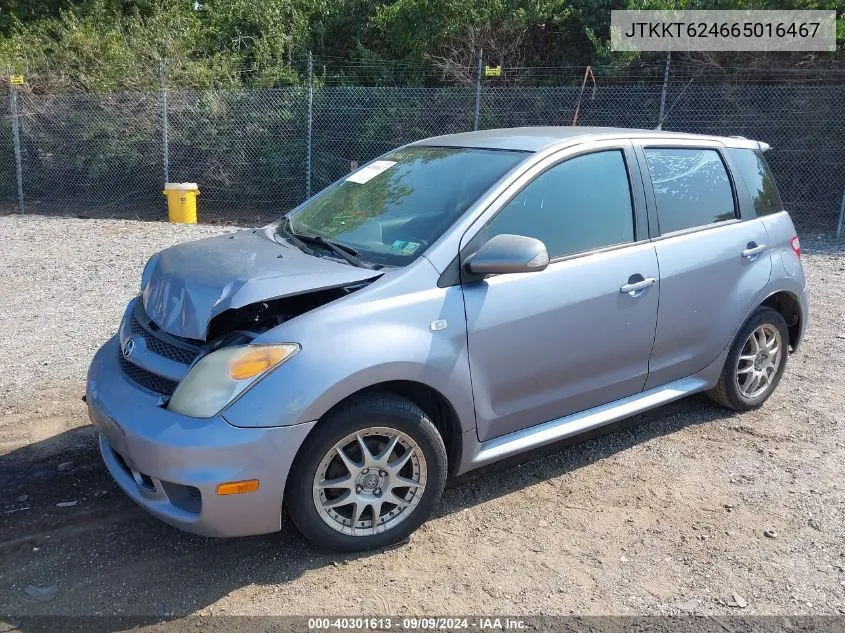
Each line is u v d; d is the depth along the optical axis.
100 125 13.90
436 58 14.62
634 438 4.37
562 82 14.51
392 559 3.19
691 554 3.26
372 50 15.92
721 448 4.25
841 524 3.49
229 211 13.72
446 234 3.32
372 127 13.26
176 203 12.33
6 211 13.42
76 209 13.80
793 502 3.67
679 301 4.03
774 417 4.67
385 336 3.04
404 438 3.16
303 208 4.29
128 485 3.13
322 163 13.63
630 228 3.91
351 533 3.16
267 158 13.68
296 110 13.48
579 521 3.50
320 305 3.21
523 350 3.44
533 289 3.45
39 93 14.47
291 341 2.92
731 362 4.48
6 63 14.27
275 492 2.90
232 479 2.81
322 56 15.86
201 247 3.68
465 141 4.14
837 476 3.93
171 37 14.90
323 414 2.93
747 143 4.80
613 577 3.10
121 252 9.62
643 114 12.62
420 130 13.21
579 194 3.75
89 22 15.80
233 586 3.00
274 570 3.10
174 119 13.73
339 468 3.10
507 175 3.56
